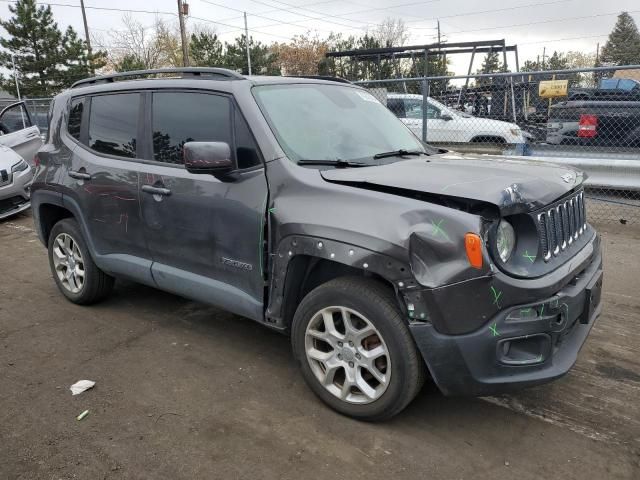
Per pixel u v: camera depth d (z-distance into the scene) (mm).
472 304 2574
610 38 80688
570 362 2811
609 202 7992
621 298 4859
